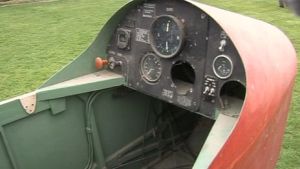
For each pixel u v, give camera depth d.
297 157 4.46
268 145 2.84
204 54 2.88
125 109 3.78
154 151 4.04
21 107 3.02
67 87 3.25
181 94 3.12
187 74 3.29
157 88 3.31
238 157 2.35
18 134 3.06
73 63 3.44
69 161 3.46
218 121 2.60
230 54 2.70
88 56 3.53
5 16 14.72
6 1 18.16
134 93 3.78
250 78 2.43
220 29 2.74
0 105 2.91
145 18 3.27
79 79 3.45
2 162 3.00
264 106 2.49
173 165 3.93
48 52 9.42
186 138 4.22
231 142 2.25
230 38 2.55
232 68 2.69
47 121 3.23
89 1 18.16
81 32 11.56
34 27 12.53
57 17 14.23
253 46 2.67
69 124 3.39
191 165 3.92
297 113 5.56
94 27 12.23
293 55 3.18
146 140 4.00
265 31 3.02
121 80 3.54
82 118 3.47
